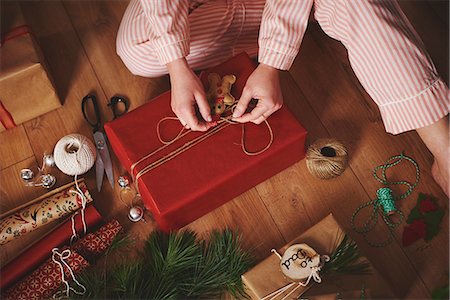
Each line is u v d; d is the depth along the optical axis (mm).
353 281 1299
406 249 1452
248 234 1485
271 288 1286
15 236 1430
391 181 1527
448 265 1424
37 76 1509
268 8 1300
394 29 1181
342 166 1446
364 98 1631
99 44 1742
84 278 1386
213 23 1479
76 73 1699
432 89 1220
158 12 1292
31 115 1612
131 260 1459
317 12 1309
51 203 1436
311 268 1273
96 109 1616
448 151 1307
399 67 1197
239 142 1379
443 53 1666
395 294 1404
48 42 1750
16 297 1357
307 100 1637
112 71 1697
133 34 1468
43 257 1404
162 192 1345
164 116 1416
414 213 1477
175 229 1475
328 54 1692
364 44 1203
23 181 1561
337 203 1511
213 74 1391
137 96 1660
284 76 1667
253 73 1326
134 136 1399
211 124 1358
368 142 1576
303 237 1338
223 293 1407
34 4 1801
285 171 1545
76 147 1489
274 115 1400
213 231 1483
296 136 1379
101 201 1530
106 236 1429
